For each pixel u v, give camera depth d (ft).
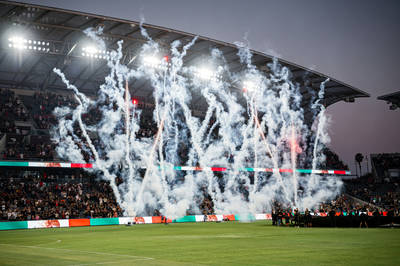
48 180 181.27
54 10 159.12
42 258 54.34
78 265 46.88
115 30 183.42
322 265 45.19
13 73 215.72
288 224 144.66
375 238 79.77
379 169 288.71
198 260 50.75
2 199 158.71
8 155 170.91
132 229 129.29
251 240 79.71
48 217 155.33
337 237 83.46
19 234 113.29
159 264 47.42
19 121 197.77
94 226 154.20
